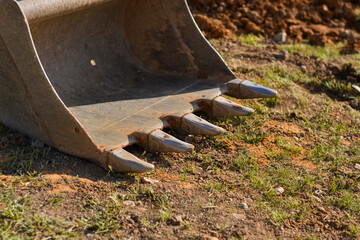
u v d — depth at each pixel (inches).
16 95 142.2
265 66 176.2
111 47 161.9
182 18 157.1
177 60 161.2
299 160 147.6
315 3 230.5
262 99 163.3
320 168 145.9
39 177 137.7
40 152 142.3
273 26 206.1
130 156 138.7
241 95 155.9
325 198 140.2
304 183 142.3
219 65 157.6
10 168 139.3
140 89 157.6
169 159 144.6
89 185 137.3
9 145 143.6
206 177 141.9
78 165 140.7
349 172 145.5
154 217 133.6
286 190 140.6
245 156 146.6
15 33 137.4
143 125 145.2
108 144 140.6
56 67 153.6
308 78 174.1
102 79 158.1
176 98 153.3
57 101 138.8
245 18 203.8
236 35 196.7
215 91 154.9
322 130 156.3
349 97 168.2
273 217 135.3
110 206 134.3
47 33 151.6
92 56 158.7
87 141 139.3
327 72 177.0
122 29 163.8
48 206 133.3
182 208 135.5
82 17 155.8
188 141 148.9
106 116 147.8
